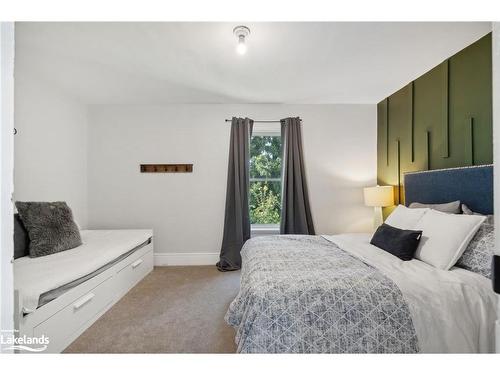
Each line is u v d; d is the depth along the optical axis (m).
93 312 1.95
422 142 2.56
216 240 3.49
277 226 3.60
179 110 3.45
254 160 3.61
